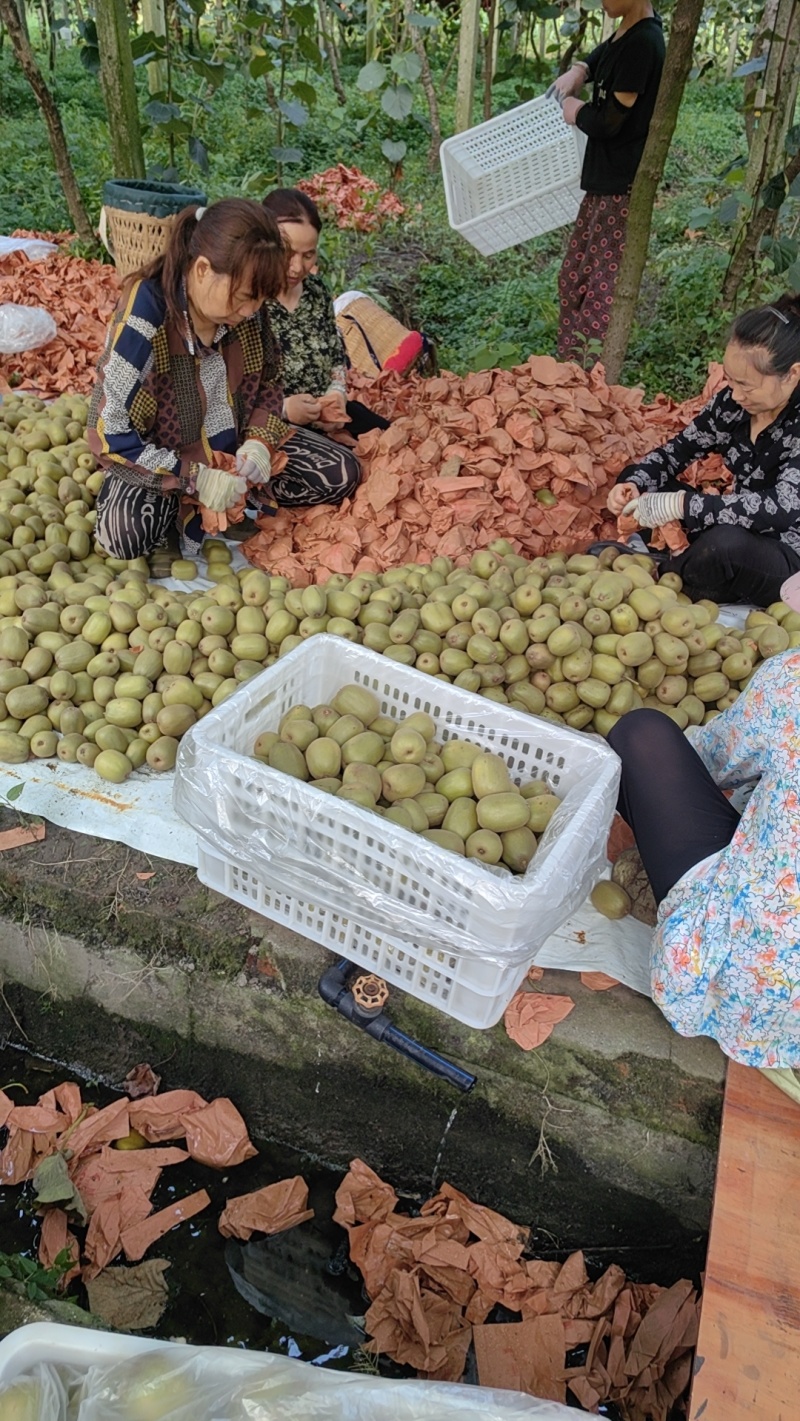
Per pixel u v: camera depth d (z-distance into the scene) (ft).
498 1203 7.65
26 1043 8.74
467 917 6.08
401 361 15.08
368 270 22.57
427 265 23.58
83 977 8.02
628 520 11.17
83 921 7.81
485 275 23.44
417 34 25.58
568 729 7.51
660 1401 6.43
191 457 10.68
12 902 8.02
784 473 10.17
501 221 17.53
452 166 16.70
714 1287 5.42
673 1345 6.57
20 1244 7.22
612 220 15.60
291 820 6.56
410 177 28.40
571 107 15.15
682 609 8.82
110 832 8.11
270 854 6.74
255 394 10.94
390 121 31.68
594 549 10.95
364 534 10.97
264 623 9.30
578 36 22.71
